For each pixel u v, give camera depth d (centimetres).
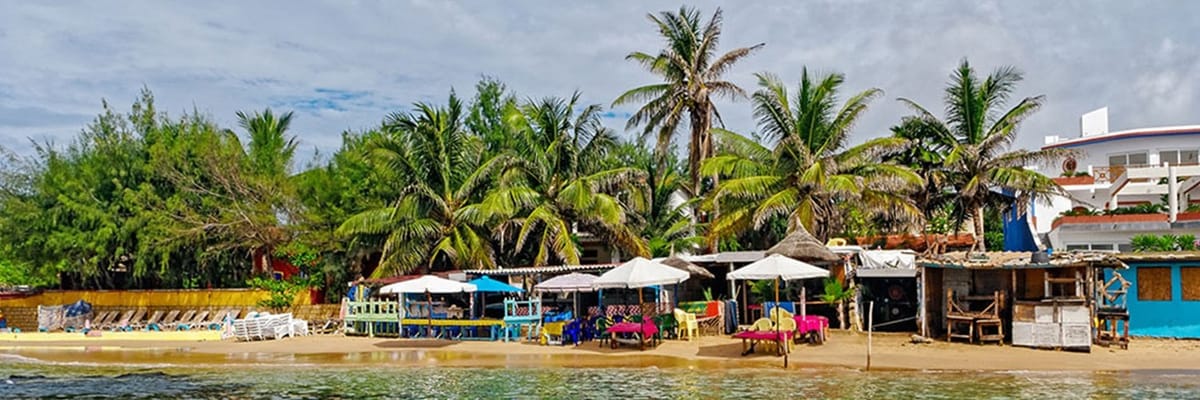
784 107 3597
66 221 4353
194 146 4412
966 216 3997
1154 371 2220
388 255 3956
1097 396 1892
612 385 2130
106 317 4269
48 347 3312
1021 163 3819
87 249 4272
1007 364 2339
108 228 4250
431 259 3938
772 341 2645
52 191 4372
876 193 3512
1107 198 5050
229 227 4300
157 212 4247
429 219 4009
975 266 2664
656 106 4209
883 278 3103
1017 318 2605
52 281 4544
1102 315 2648
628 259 4222
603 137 4169
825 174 3400
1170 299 2786
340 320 3819
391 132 4178
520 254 4294
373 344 3125
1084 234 4112
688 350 2688
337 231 3966
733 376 2230
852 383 2097
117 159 4438
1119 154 5834
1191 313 2758
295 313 4094
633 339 2842
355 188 4328
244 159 4434
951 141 3841
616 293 3584
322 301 4259
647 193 4316
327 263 4234
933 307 2872
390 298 3788
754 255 3238
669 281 2589
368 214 3972
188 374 2466
